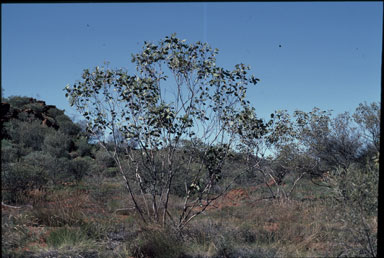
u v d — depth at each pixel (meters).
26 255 5.41
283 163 12.19
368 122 11.48
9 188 10.72
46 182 12.70
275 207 9.23
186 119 6.58
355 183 4.58
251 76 6.73
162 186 7.12
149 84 6.63
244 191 13.27
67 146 30.62
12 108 34.69
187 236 6.34
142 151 6.93
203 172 7.88
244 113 6.70
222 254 5.67
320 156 12.12
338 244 4.83
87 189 13.54
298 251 5.56
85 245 5.81
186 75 6.82
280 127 7.75
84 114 7.04
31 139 30.47
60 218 7.41
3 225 6.17
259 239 6.47
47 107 41.41
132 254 5.68
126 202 9.59
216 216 8.76
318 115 12.18
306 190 13.18
